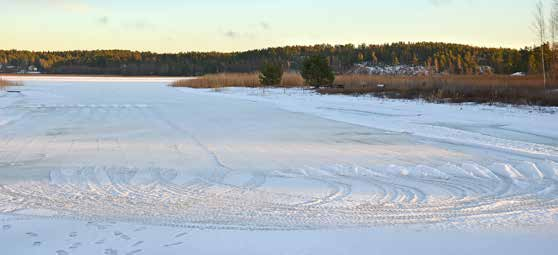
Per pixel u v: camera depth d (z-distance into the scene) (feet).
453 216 19.11
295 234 16.98
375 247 15.71
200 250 15.44
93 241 16.19
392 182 25.32
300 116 63.16
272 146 38.04
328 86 128.47
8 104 84.48
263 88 130.31
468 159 31.99
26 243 15.99
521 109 66.49
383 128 49.73
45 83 208.23
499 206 20.58
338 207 20.48
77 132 47.19
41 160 31.94
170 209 20.11
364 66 374.63
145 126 52.34
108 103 88.74
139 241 16.21
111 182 25.36
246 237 16.65
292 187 24.21
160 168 29.22
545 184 24.61
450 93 89.81
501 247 15.67
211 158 32.68
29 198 21.91
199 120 58.54
